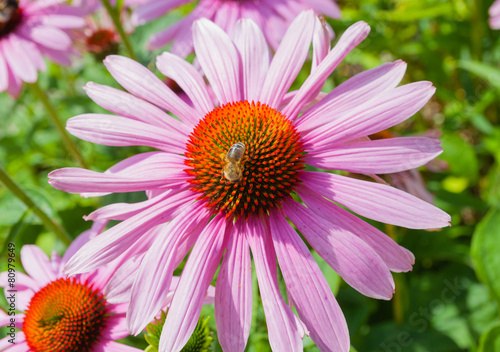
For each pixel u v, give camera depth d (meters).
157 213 0.35
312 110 0.36
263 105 0.37
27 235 0.50
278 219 0.35
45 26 0.49
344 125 0.35
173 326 0.33
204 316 0.38
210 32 0.38
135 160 0.37
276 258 0.35
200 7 0.49
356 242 0.34
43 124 0.61
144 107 0.37
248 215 0.35
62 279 0.40
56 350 0.38
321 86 0.36
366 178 0.41
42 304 0.39
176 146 0.37
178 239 0.35
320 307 0.33
